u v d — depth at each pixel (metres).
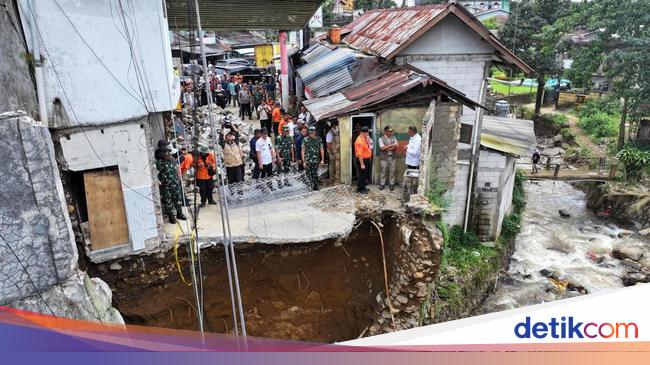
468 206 17.81
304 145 12.44
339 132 12.52
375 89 13.40
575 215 25.50
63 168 9.10
